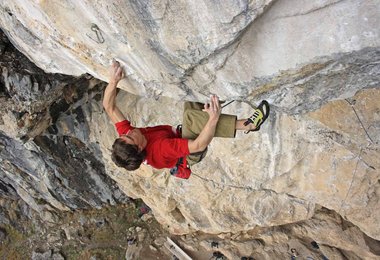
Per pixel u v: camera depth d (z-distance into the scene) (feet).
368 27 9.48
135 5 10.48
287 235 41.29
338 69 11.61
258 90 13.32
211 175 33.96
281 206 34.73
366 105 21.02
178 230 46.37
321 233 38.88
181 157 12.59
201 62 12.00
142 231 50.14
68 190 48.01
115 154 11.23
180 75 12.93
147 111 31.45
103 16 11.69
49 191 48.14
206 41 10.73
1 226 54.13
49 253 51.19
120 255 49.42
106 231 51.75
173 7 10.03
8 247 53.21
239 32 10.19
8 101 27.32
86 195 49.67
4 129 30.48
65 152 41.29
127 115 32.76
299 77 12.33
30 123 30.25
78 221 53.06
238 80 12.66
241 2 9.19
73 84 29.99
